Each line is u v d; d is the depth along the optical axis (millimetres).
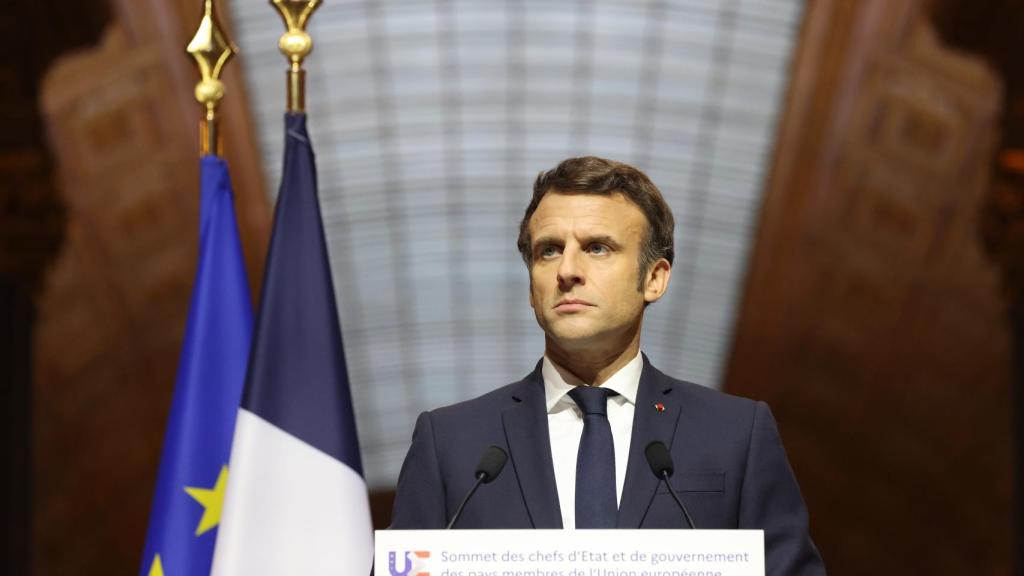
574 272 7457
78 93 42125
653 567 6262
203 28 12031
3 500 42562
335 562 10094
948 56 43094
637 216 7645
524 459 7555
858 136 48000
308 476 10297
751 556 6277
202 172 11828
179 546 10812
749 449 7625
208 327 11445
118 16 40625
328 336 10875
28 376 44344
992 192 46500
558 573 6266
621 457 7629
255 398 10445
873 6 43094
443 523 7633
